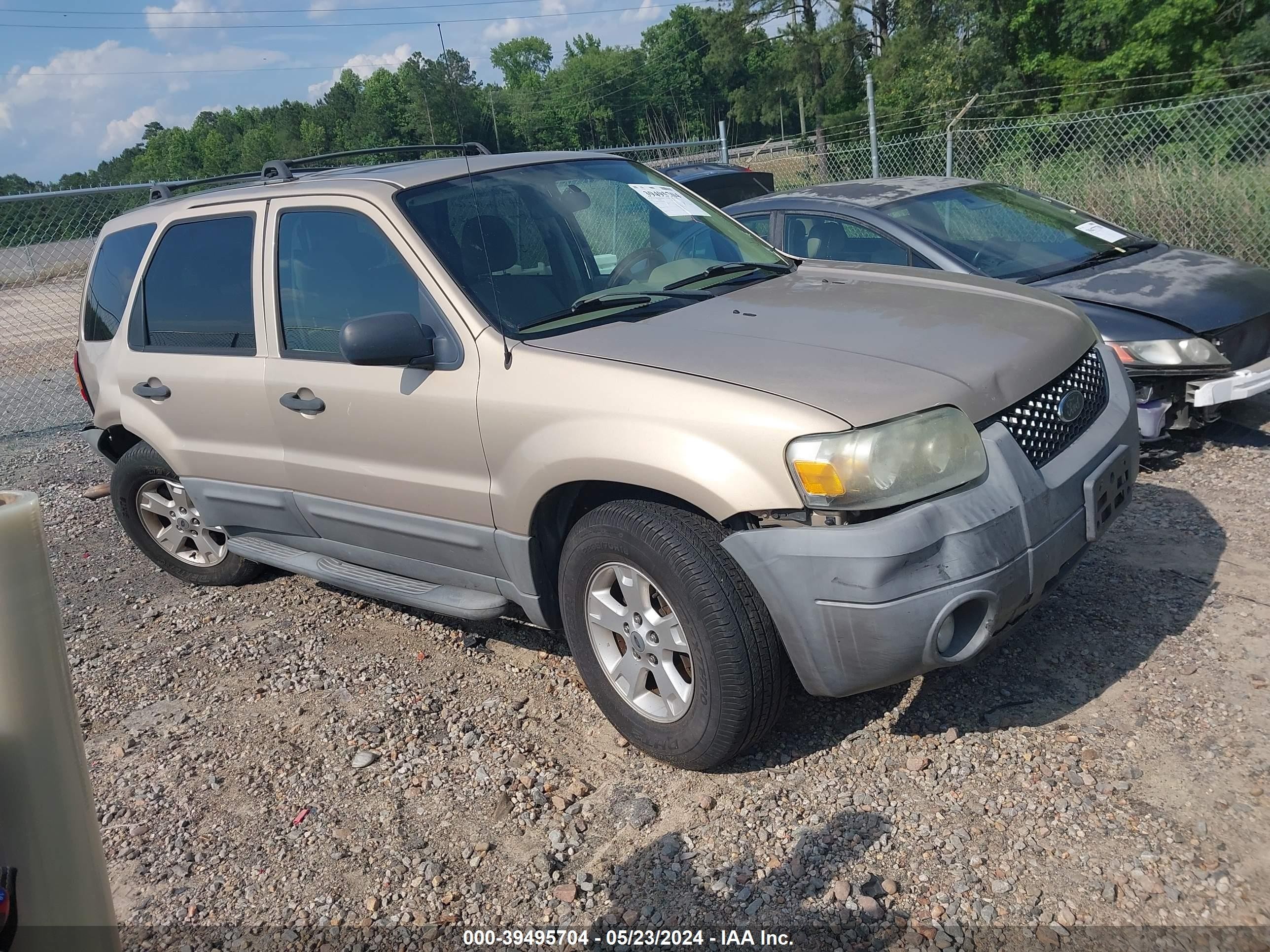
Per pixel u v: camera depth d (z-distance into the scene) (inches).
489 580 141.3
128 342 186.5
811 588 105.0
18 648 58.0
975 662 129.2
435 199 146.2
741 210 260.2
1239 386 194.9
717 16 2033.7
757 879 105.4
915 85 1373.0
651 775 125.8
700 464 109.0
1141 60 1080.2
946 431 106.3
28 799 58.8
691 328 127.2
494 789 126.5
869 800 115.0
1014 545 107.3
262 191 163.9
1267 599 146.7
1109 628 144.3
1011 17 1289.4
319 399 149.3
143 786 136.9
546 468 122.3
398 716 146.1
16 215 424.8
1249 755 113.8
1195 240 341.4
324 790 130.5
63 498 285.4
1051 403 120.6
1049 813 109.0
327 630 178.7
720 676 112.5
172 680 166.9
